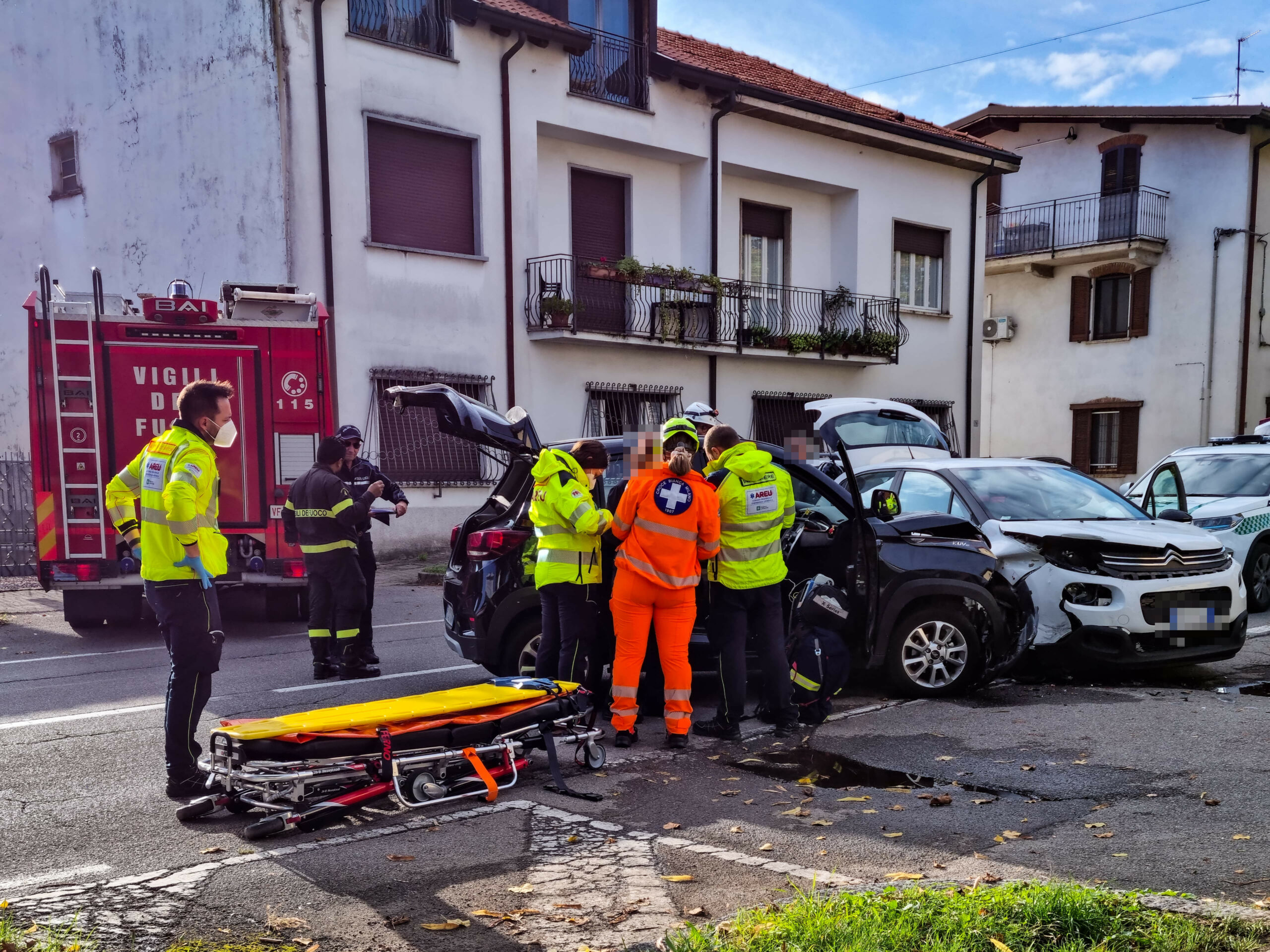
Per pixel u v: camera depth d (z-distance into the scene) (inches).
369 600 314.5
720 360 754.2
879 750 219.6
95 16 642.2
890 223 856.9
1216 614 272.5
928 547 273.0
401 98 585.3
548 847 163.6
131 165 627.8
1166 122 998.4
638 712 237.5
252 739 174.9
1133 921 124.0
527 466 267.0
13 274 716.0
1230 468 459.8
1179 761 202.7
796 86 824.3
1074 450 1063.0
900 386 874.1
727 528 231.8
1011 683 284.7
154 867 157.2
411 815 181.5
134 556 204.2
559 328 639.1
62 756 221.3
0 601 486.6
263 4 541.3
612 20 700.0
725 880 147.9
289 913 138.5
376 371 578.9
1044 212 1073.5
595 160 702.5
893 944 118.9
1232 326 974.4
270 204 549.0
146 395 374.6
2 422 734.5
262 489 380.2
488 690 209.8
